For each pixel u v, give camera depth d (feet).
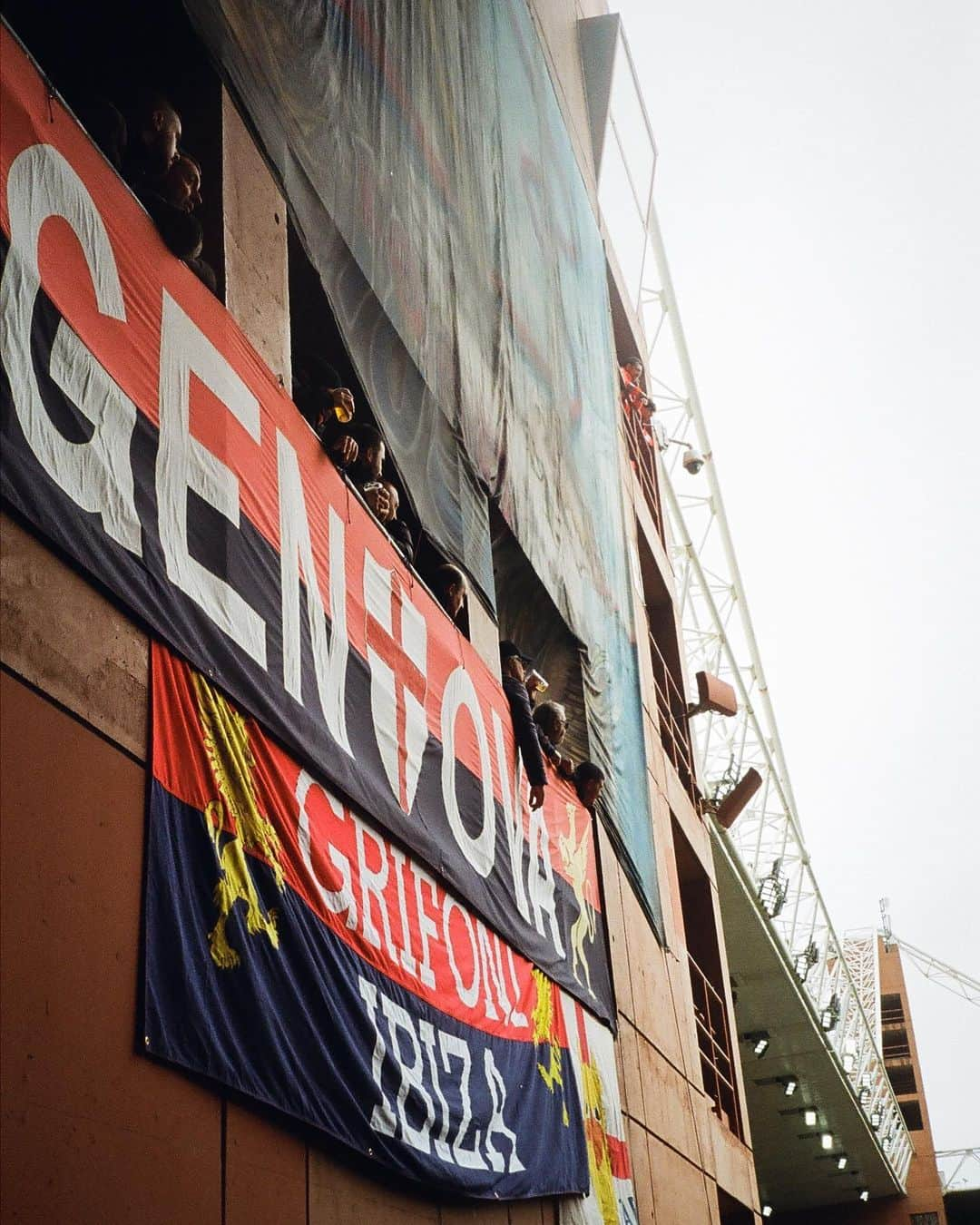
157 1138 20.12
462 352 45.62
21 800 18.74
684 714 89.97
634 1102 52.49
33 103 21.89
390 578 34.42
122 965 20.12
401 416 39.47
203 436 25.50
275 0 33.27
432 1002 31.22
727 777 112.57
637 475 93.45
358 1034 26.71
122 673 21.68
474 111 51.72
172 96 31.35
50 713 19.77
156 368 24.30
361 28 39.55
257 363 28.58
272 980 23.84
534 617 55.83
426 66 46.03
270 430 28.50
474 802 37.70
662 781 74.33
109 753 20.95
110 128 25.63
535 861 43.24
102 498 21.76
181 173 26.27
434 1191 29.73
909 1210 193.47
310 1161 24.79
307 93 34.55
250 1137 22.79
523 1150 35.14
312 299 37.14
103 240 23.38
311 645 28.50
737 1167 75.72
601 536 65.51
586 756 55.67
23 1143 17.22
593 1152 42.60
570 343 64.59
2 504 19.34
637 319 100.63
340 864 27.84
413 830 32.24
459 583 40.34
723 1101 81.66
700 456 120.57
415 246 41.63
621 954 54.39
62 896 19.11
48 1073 18.02
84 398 21.81
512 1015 37.29
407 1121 28.14
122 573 21.90
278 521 28.04
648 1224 50.80
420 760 34.01
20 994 17.83
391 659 33.30
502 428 49.52
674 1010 65.00
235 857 23.61
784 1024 122.72
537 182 62.39
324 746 27.96
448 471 42.86
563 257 65.92
